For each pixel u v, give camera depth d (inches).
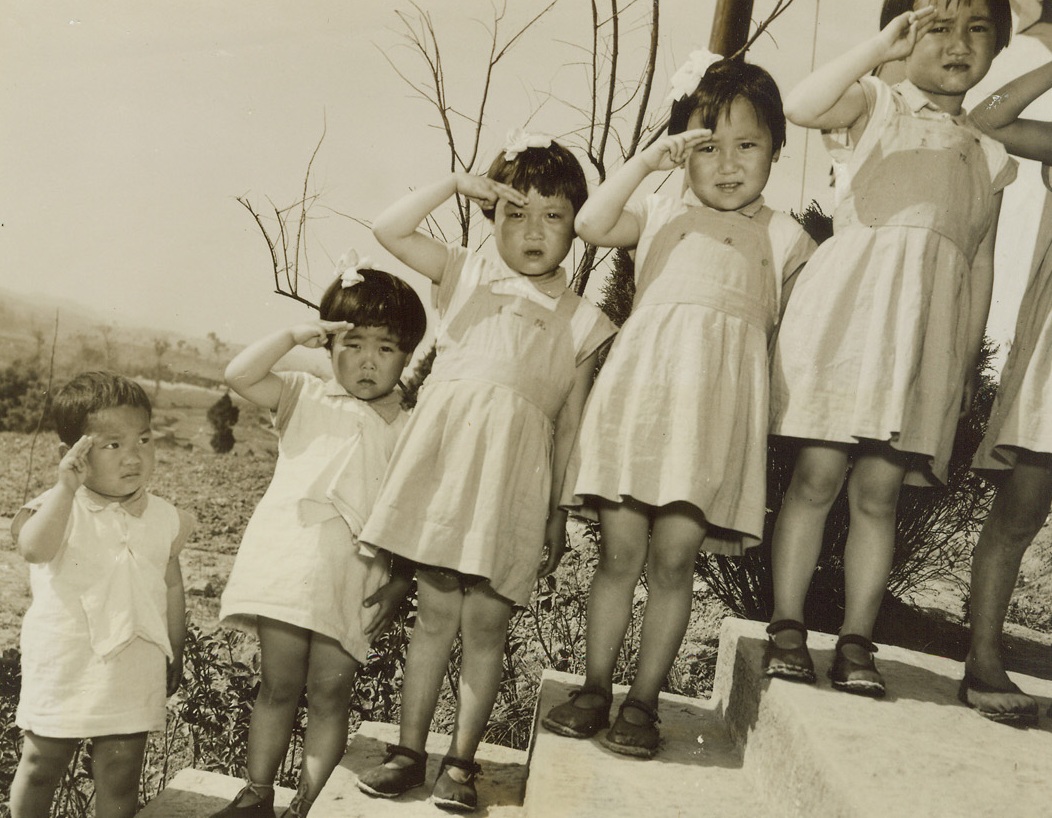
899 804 84.7
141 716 118.3
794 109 113.5
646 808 98.1
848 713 102.9
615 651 112.8
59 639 117.1
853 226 114.0
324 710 117.5
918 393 110.9
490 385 110.8
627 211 118.3
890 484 112.7
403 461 109.7
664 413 107.8
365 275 123.0
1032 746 101.3
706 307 110.1
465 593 112.1
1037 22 156.6
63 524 117.4
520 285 116.3
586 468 108.3
